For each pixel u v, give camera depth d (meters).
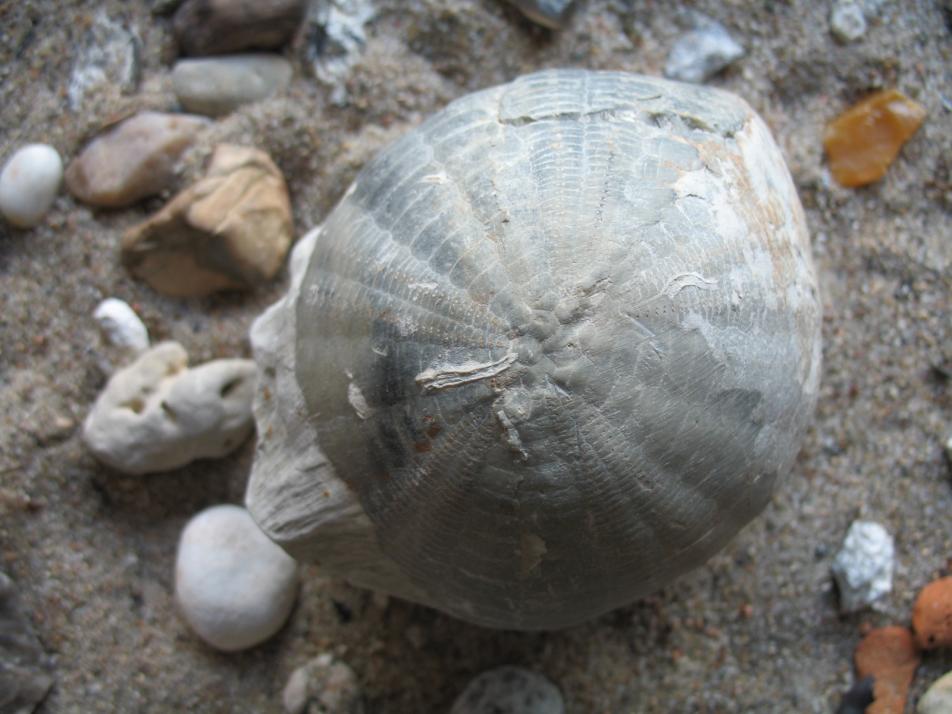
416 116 0.16
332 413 0.11
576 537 0.10
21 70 0.16
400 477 0.11
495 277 0.10
